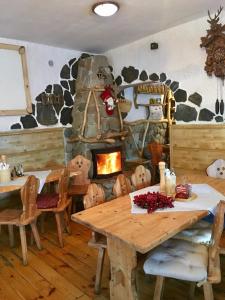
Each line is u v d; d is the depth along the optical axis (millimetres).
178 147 3578
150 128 4809
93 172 4016
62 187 2814
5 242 2967
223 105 3119
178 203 1922
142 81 3924
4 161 3119
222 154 3150
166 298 1928
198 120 3373
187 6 2775
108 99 4148
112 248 1682
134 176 2465
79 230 3191
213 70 3082
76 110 4250
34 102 3900
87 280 2178
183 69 3410
